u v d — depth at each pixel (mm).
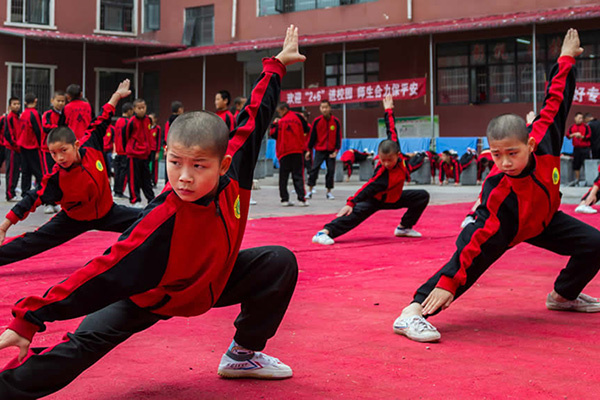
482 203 2967
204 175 1806
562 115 3111
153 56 21766
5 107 21719
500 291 3795
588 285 3951
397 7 19234
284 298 2230
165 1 23609
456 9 18328
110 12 23688
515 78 17891
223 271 2098
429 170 15875
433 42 18969
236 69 22250
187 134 1764
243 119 2242
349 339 2779
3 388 1767
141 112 9781
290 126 9688
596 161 13617
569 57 3209
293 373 2326
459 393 2102
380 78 19844
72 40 20531
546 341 2742
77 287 1780
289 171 9828
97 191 4320
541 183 2908
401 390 2137
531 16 15625
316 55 20812
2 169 21781
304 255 5164
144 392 2123
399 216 8250
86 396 2082
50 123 9469
